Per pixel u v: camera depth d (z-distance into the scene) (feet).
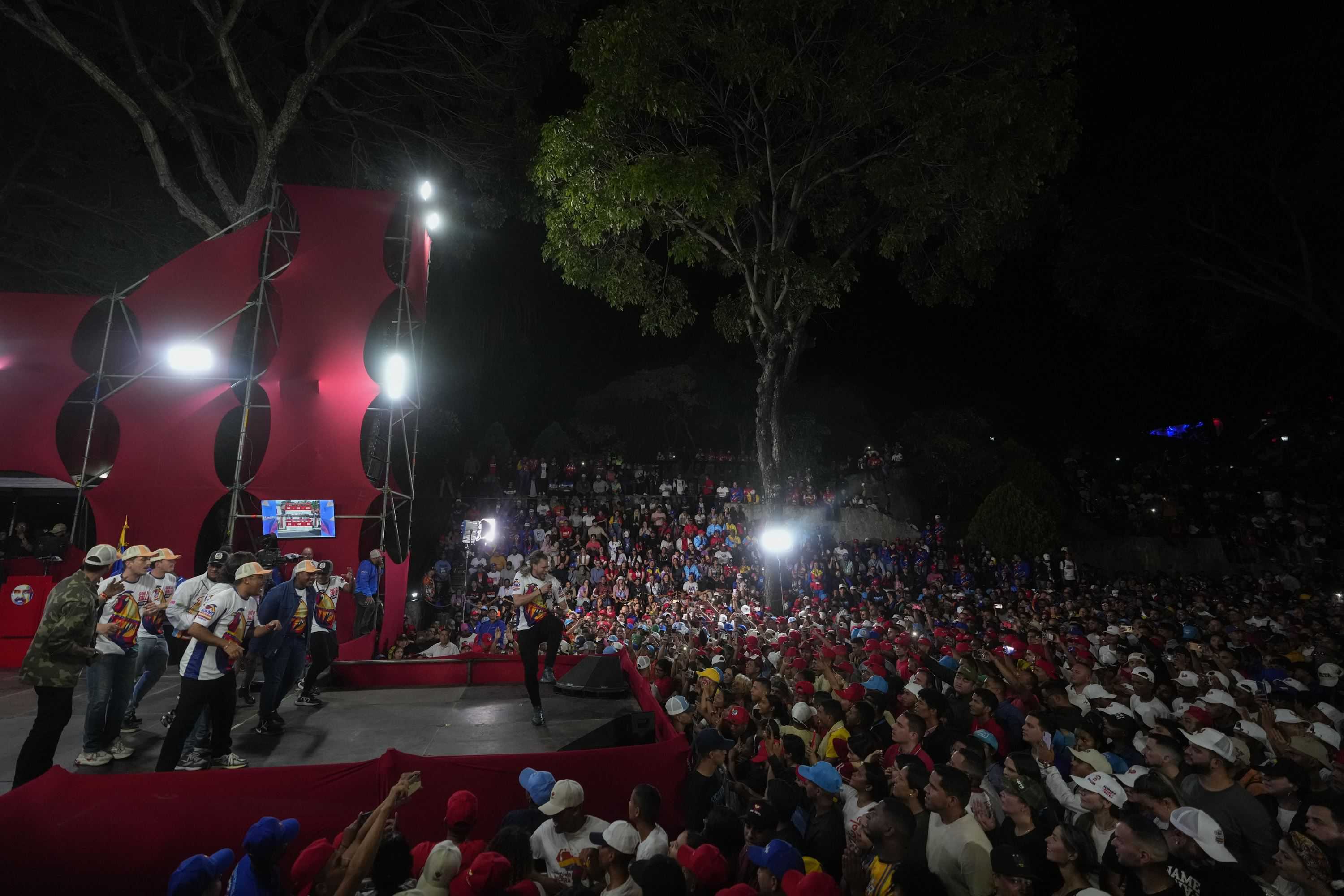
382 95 68.18
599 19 52.80
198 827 17.63
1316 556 87.92
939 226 63.57
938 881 12.60
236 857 17.39
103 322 47.06
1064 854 12.12
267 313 46.47
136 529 41.34
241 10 60.34
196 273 44.98
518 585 27.99
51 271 69.31
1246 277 89.40
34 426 42.29
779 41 55.57
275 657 25.80
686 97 52.90
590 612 64.64
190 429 42.78
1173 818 12.59
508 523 87.81
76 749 23.95
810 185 60.44
